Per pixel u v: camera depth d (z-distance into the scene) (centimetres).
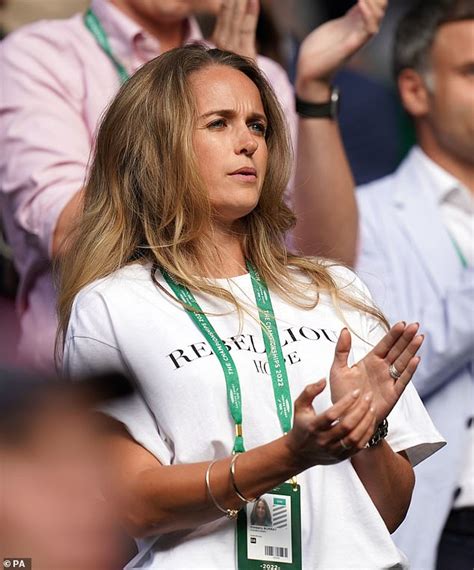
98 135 1103
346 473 992
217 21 1608
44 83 1570
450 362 1608
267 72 1689
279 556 954
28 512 579
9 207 1529
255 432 970
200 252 1065
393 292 1655
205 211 1052
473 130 1714
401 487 1016
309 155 1580
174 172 1051
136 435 963
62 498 593
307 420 842
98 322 1006
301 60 1579
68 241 1130
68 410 586
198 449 958
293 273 1098
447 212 1703
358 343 1051
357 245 1638
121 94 1097
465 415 1591
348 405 836
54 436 580
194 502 917
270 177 1123
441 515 1544
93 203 1092
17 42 1590
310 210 1580
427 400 1605
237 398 969
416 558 1530
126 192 1071
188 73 1085
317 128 1581
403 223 1689
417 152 1739
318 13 1738
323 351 1023
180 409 969
